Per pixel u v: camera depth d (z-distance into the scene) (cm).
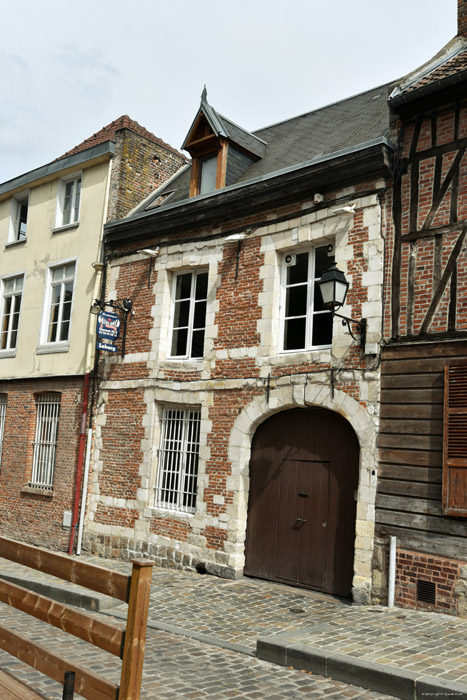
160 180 1378
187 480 1036
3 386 1430
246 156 1134
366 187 852
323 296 793
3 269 1509
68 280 1339
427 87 783
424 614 705
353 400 817
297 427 909
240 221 1013
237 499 934
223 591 845
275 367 918
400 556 746
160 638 653
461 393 718
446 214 775
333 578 830
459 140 776
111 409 1162
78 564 326
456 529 707
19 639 347
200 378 1020
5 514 1341
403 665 519
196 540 974
